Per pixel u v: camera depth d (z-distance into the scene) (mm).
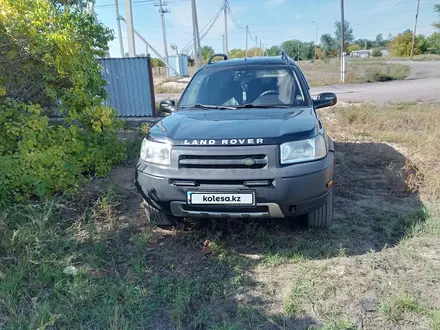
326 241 3234
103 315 2342
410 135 6871
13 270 2783
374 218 3654
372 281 2648
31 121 4305
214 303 2486
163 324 2307
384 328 2188
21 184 4109
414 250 3020
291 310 2375
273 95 3947
